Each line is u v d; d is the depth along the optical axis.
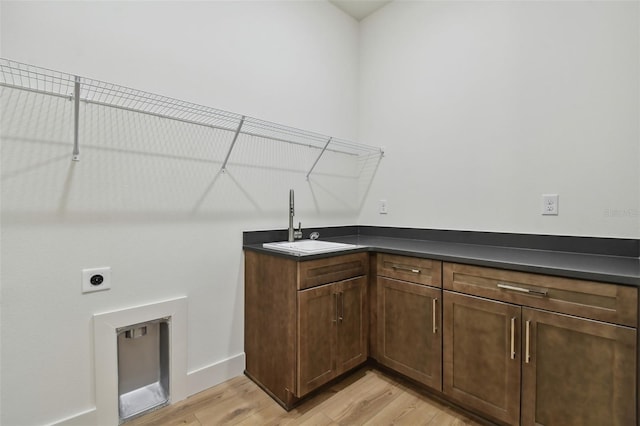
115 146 1.54
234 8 2.00
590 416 1.23
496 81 2.01
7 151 1.27
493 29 2.03
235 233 2.00
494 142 2.03
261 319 1.89
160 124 1.68
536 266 1.35
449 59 2.25
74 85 1.33
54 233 1.38
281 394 1.73
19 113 1.29
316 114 2.50
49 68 1.35
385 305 1.96
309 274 1.68
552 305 1.32
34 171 1.33
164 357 1.77
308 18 2.45
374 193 2.73
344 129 2.72
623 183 1.58
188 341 1.79
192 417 1.61
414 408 1.68
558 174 1.78
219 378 1.92
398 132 2.56
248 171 2.07
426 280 1.75
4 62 1.25
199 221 1.84
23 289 1.31
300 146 2.39
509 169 1.96
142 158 1.62
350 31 2.79
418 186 2.43
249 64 2.07
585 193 1.69
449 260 1.64
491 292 1.50
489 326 1.50
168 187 1.71
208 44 1.87
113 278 1.53
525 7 1.89
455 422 1.57
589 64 1.67
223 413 1.65
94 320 1.47
